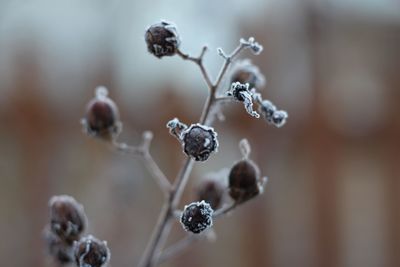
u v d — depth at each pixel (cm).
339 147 55
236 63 29
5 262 56
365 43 55
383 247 58
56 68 57
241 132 54
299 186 56
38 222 57
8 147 57
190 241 31
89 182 56
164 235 30
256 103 28
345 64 55
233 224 57
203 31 53
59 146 57
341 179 56
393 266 57
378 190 57
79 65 57
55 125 57
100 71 56
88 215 53
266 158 55
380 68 55
